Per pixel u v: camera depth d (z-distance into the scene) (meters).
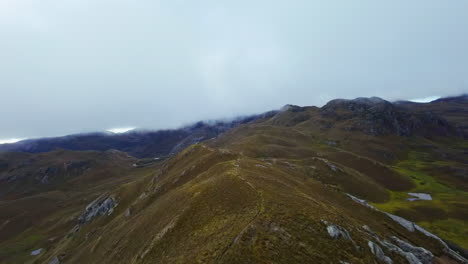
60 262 114.38
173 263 39.25
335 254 38.28
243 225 40.78
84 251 99.12
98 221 137.50
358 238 43.88
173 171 127.00
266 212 44.00
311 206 50.66
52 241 180.12
